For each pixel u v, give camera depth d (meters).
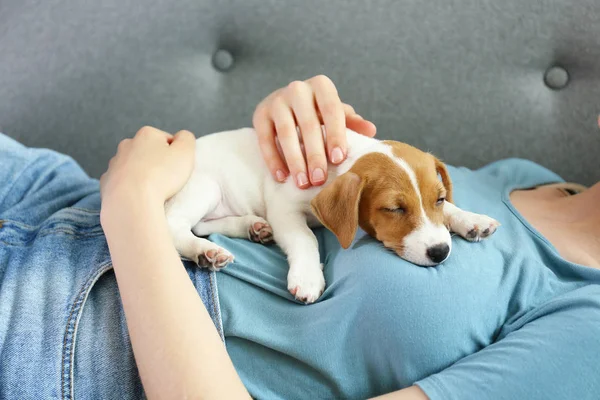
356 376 1.05
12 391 0.92
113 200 1.10
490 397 0.92
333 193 1.23
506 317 1.12
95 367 0.99
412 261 1.16
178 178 1.26
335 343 1.04
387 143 1.37
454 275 1.10
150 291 0.96
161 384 0.89
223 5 1.97
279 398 1.05
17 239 1.19
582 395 0.92
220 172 1.46
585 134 1.98
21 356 0.95
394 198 1.23
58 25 1.92
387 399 0.93
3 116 1.94
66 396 0.94
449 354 1.04
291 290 1.12
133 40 1.96
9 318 1.00
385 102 2.02
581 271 1.21
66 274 1.10
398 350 1.02
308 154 1.24
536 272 1.17
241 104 2.04
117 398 0.98
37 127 1.97
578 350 0.96
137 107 2.00
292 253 1.23
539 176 1.70
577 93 1.98
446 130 2.03
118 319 1.05
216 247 1.17
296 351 1.04
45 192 1.35
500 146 2.03
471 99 2.02
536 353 0.97
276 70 2.02
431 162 1.33
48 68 1.93
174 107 2.01
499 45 1.98
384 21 1.98
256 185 1.46
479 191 1.50
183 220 1.34
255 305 1.12
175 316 0.94
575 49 1.95
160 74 1.99
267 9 1.98
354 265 1.11
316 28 1.99
